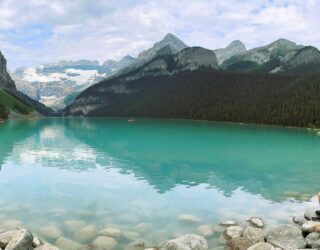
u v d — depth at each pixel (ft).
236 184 99.30
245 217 68.49
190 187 94.43
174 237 57.67
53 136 249.55
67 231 59.41
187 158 146.92
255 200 81.76
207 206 76.18
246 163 136.77
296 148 191.52
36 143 199.11
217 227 62.13
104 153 159.53
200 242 51.57
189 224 63.93
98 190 88.94
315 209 74.49
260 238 54.39
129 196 83.46
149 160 140.36
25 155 149.38
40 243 51.55
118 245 54.03
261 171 120.26
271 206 76.79
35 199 79.25
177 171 117.80
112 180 101.50
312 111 453.17
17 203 75.72
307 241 52.11
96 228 61.31
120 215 68.80
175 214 70.08
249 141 229.45
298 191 91.50
